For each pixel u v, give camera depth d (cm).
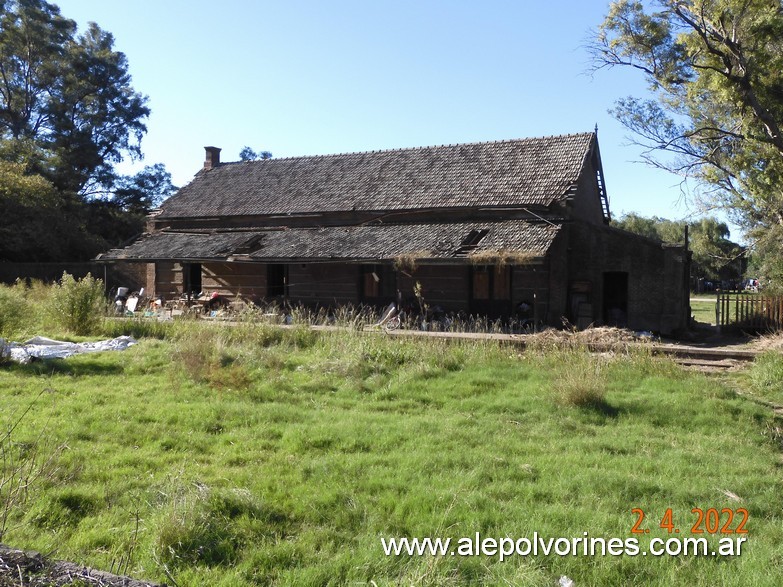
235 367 1127
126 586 368
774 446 802
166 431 800
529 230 2148
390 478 635
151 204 5312
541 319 2153
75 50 4762
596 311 2273
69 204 4438
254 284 2714
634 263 2228
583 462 698
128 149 5266
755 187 2536
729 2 2038
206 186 3312
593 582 452
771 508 587
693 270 6181
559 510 559
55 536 505
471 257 2014
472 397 1007
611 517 551
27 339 1516
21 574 365
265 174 3247
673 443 788
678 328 2150
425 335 1472
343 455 712
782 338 1644
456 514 550
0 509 539
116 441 757
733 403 955
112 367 1230
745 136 2288
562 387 981
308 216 2761
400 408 961
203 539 498
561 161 2500
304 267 2594
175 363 1204
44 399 941
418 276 2373
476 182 2552
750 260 3566
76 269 3488
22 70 4722
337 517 548
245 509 548
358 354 1242
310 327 1595
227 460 691
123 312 2325
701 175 2661
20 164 3962
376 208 2588
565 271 2278
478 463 686
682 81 2328
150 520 525
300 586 441
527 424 866
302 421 863
